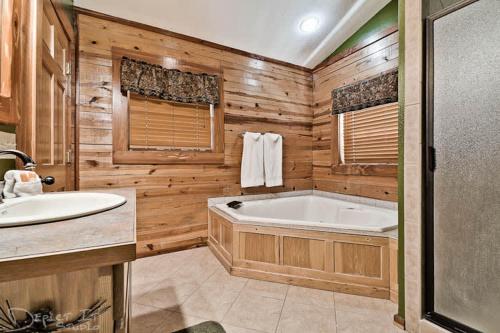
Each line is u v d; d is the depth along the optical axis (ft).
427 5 4.09
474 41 3.54
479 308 3.58
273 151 10.00
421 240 4.17
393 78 7.65
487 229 3.49
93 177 7.16
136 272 6.82
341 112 9.53
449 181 3.87
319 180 10.94
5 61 3.18
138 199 7.77
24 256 1.41
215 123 9.11
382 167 8.20
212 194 9.07
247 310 5.10
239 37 8.83
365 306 5.23
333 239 5.87
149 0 6.93
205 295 5.67
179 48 8.43
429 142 4.09
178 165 8.44
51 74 4.91
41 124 4.41
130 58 7.64
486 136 3.47
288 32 8.77
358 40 8.88
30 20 3.88
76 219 2.26
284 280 6.20
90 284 1.62
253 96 9.89
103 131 7.29
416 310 4.24
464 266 3.73
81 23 7.02
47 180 3.46
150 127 8.05
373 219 7.70
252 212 8.94
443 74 3.89
